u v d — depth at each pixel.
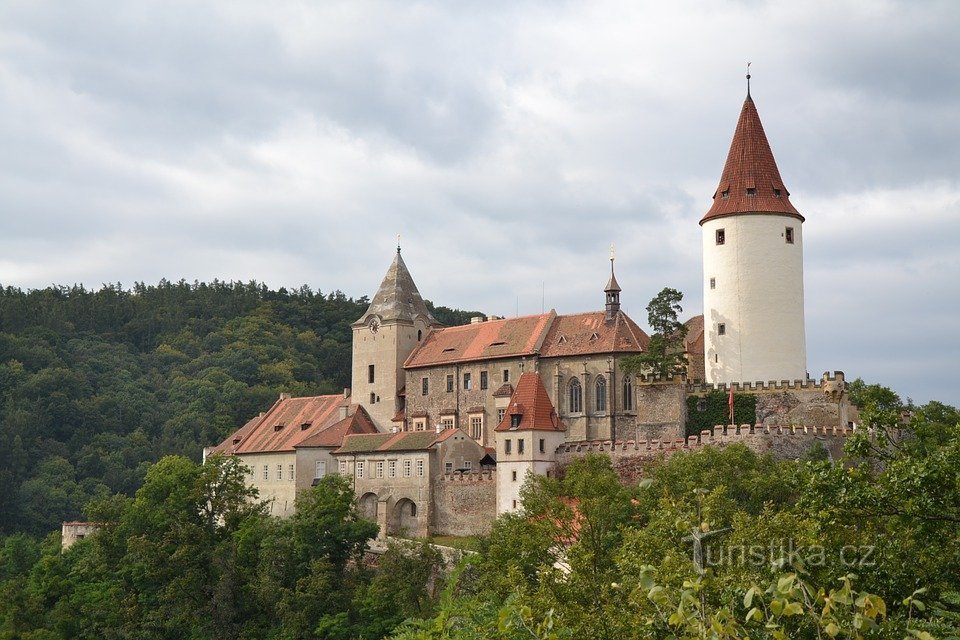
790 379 140.12
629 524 92.25
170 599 125.94
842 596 29.33
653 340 141.50
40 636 127.88
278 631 118.75
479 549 111.69
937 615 45.91
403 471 150.12
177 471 141.38
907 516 49.34
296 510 151.50
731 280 142.88
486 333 166.38
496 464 142.00
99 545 141.12
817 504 50.69
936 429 104.31
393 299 175.25
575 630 57.97
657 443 134.88
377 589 113.25
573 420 152.62
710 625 31.55
